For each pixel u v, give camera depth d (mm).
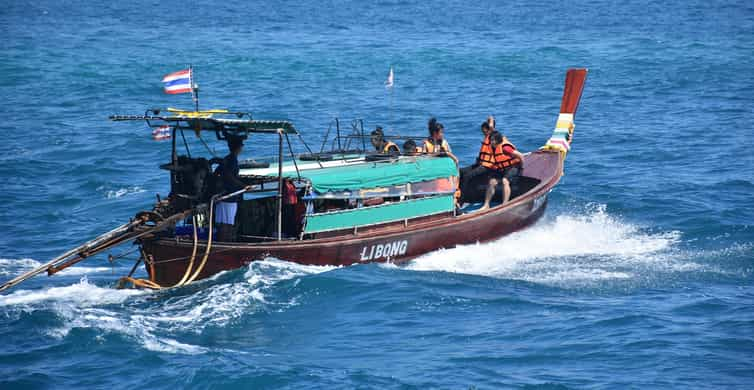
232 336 38844
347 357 36562
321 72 149625
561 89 129250
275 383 33875
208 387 33531
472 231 53406
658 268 50250
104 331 38875
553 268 50281
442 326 40125
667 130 96562
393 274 47625
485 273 49062
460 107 113312
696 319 41062
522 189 61531
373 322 40562
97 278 48719
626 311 42031
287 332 39375
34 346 37344
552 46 189750
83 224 59781
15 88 129750
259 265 45812
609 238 56875
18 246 54469
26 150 85000
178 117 44125
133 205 64875
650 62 159750
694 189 69688
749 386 33281
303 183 47719
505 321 40812
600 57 169125
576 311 42188
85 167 77562
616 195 67812
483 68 154375
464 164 80500
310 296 43500
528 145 90500
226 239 46031
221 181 45500
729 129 96438
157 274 45688
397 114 107938
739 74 142000
